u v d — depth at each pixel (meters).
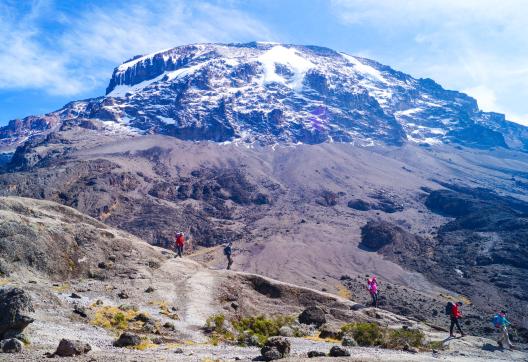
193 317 34.31
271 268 155.38
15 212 43.28
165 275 43.38
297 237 191.12
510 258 168.38
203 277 44.50
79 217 49.53
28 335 19.73
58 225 42.19
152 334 26.72
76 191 196.38
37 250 37.19
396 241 185.75
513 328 74.94
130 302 34.84
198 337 28.22
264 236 191.12
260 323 32.97
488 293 139.25
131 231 177.88
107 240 44.81
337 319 43.50
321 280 145.38
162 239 175.88
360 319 44.09
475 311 118.00
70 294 33.03
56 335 21.31
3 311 19.31
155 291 38.59
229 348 24.50
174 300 37.66
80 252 41.03
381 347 29.75
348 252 177.12
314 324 38.75
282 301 45.66
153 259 45.72
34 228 38.91
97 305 30.77
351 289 135.00
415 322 46.75
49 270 36.84
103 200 193.38
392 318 46.03
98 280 39.06
